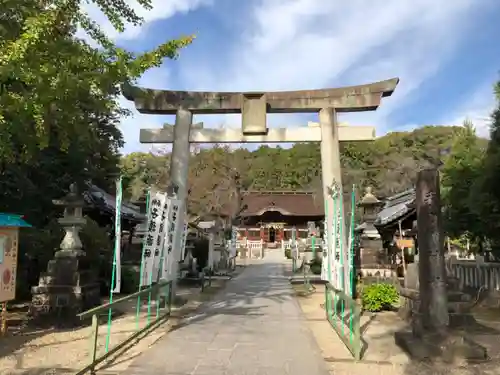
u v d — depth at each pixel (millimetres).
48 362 6406
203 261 23891
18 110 7078
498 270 11938
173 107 13273
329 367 6297
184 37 8289
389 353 7051
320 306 12336
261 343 7719
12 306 11508
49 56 7254
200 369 6129
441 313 6926
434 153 49562
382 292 11242
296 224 54469
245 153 65938
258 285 18188
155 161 38250
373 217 18609
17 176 13039
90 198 17219
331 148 12789
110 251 14438
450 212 14438
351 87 13086
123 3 8508
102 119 19625
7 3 7273
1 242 7836
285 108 13211
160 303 11297
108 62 7863
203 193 33031
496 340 7656
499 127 11703
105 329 8789
